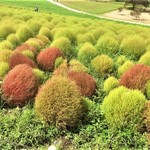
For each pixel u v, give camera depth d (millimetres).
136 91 7828
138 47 14508
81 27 19016
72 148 7312
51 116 7781
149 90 9414
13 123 7918
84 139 7555
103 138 7488
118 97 7738
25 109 8680
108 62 11992
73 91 7902
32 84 9062
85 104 8273
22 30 16359
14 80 8992
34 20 20922
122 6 93125
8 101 8898
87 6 87438
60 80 8000
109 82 9883
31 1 78562
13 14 25141
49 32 17453
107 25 22594
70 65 12062
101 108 8203
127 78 9859
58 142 7500
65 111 7727
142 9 87750
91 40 16125
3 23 19031
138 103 7594
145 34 19156
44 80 10328
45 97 7863
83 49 13305
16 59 10828
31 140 7461
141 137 7430
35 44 13852
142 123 7551
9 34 16578
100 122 7980
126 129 7508
